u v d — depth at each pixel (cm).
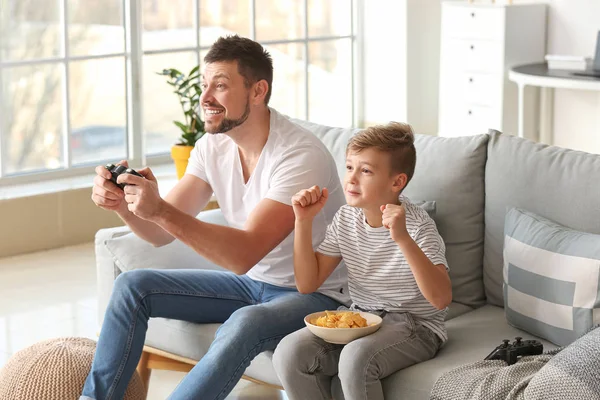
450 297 236
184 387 238
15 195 496
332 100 721
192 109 482
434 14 715
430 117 730
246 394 311
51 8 538
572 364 197
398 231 231
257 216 254
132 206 243
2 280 450
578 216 252
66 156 556
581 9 625
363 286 250
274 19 670
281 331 250
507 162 269
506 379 209
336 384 240
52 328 384
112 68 573
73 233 517
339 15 713
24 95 533
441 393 217
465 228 275
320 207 247
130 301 257
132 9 574
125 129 585
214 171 277
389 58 716
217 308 269
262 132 265
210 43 637
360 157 242
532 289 245
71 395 254
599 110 623
